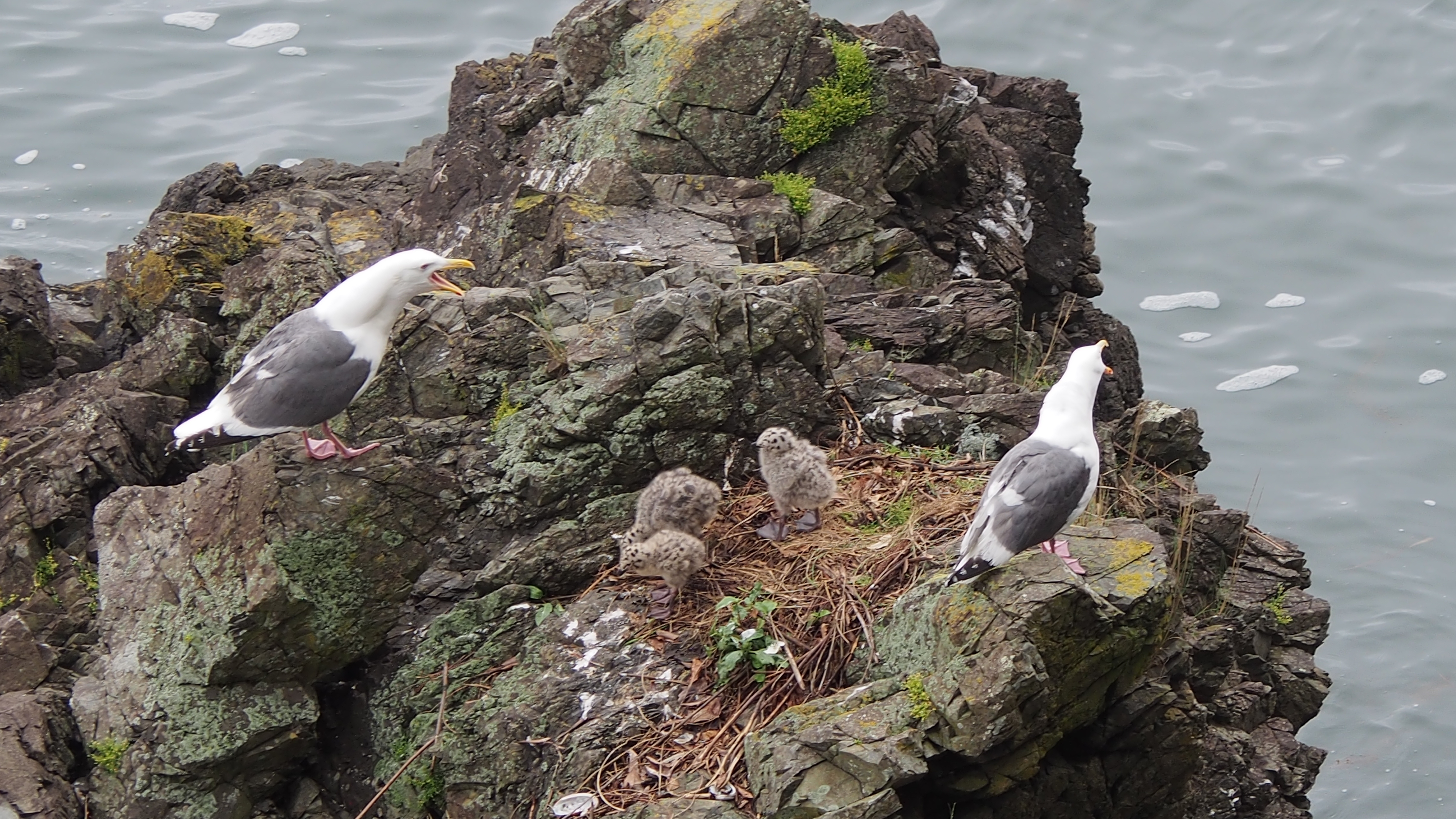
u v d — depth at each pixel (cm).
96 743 1105
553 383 1305
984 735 941
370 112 3647
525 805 1056
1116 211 3766
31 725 1122
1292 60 4197
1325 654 2630
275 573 1089
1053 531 999
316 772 1157
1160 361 3328
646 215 1628
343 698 1185
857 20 4238
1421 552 2866
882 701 993
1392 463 3041
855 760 954
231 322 1509
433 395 1328
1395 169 3850
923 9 4238
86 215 3219
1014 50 4200
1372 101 4062
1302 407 3186
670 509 1172
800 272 1457
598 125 1767
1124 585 998
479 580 1208
